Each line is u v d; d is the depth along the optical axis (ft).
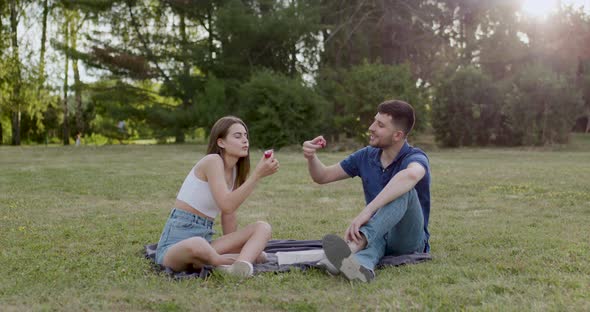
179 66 104.22
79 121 126.21
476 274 12.01
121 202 25.62
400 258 13.05
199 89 103.30
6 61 107.04
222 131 12.64
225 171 12.90
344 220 20.49
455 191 29.09
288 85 78.48
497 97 82.84
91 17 103.86
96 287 11.15
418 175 12.12
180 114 97.55
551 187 30.25
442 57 102.78
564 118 78.59
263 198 27.04
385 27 102.01
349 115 80.94
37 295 10.60
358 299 10.20
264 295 10.44
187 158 59.52
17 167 46.68
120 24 102.37
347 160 14.21
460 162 52.08
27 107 111.65
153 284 11.22
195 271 12.26
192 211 12.66
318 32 96.22
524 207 23.54
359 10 99.81
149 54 102.68
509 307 9.50
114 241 16.30
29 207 23.70
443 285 11.10
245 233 12.66
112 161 54.75
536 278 11.53
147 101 108.37
